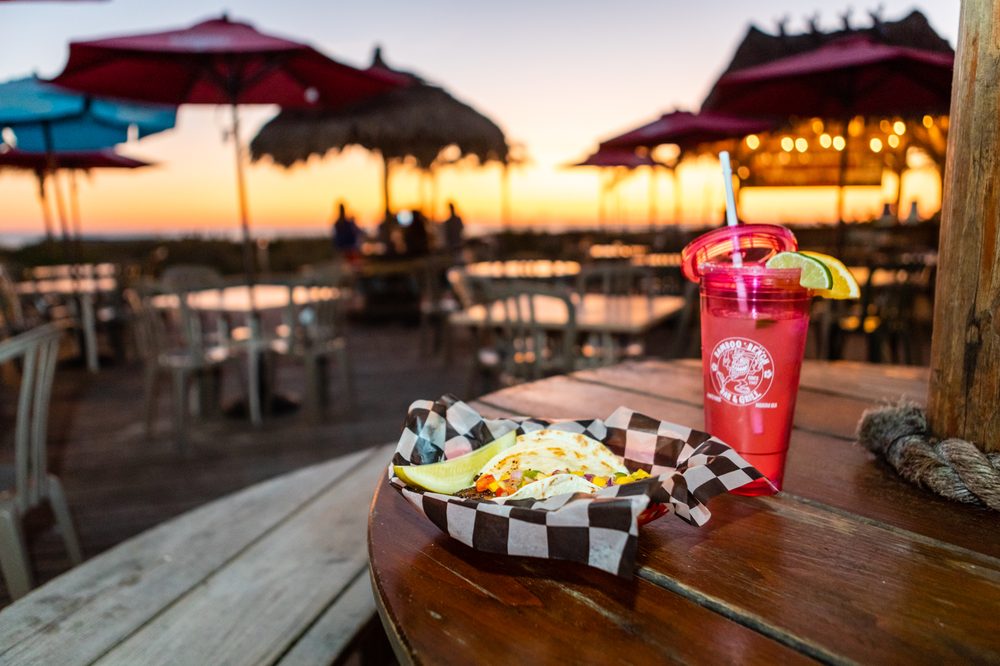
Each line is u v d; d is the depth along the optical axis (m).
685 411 1.13
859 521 0.71
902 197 5.97
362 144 7.67
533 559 0.63
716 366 0.73
